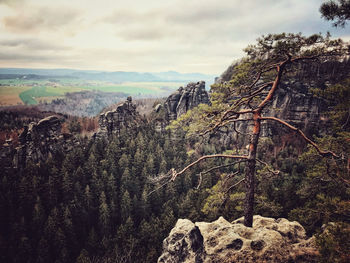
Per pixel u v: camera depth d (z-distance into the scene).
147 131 113.38
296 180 49.31
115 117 115.19
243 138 74.62
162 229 50.72
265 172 12.90
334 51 9.64
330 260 7.96
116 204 63.97
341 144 11.51
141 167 77.44
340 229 8.48
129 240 49.88
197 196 58.62
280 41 9.88
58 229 52.69
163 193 65.38
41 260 49.41
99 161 81.75
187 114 14.33
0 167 83.19
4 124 134.38
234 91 12.55
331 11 8.86
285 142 87.81
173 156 87.12
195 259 9.95
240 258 9.24
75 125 130.00
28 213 62.41
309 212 11.76
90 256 50.62
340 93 10.59
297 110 89.94
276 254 9.14
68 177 66.81
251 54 11.70
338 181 11.60
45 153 96.06
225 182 13.88
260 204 14.67
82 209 61.66
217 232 10.84
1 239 53.78
